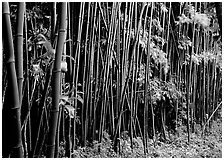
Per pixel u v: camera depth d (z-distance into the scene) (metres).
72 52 2.43
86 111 2.60
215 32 3.75
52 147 1.48
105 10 2.67
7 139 1.83
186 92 3.49
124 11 2.79
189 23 3.58
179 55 3.43
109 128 2.86
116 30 2.71
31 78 2.16
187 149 3.09
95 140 2.76
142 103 3.21
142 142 2.95
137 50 2.84
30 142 2.06
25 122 2.00
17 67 1.42
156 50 3.07
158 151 2.90
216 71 4.12
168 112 3.50
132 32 2.88
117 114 2.77
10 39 1.31
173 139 3.29
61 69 1.48
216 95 4.16
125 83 2.78
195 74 3.63
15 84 1.34
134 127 2.94
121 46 2.79
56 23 1.69
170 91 3.25
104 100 2.70
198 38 3.59
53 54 1.54
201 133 3.64
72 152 2.46
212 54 3.66
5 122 1.83
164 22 3.29
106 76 2.69
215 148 3.19
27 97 2.00
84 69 2.55
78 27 2.39
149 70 3.07
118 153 2.70
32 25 2.21
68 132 2.37
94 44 2.60
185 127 3.60
